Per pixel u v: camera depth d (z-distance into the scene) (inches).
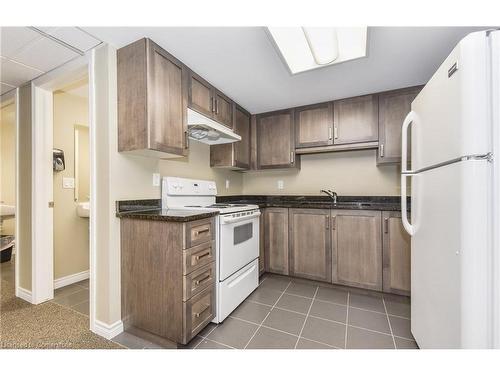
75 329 65.0
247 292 85.3
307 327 67.0
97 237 64.1
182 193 84.0
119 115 62.8
